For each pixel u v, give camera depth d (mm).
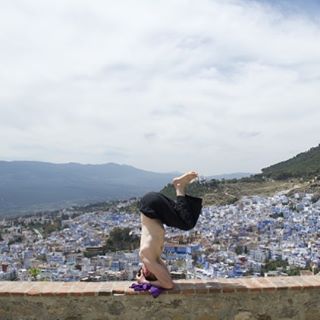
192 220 4707
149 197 4754
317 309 4992
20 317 4875
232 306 4887
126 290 4836
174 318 4848
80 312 4855
